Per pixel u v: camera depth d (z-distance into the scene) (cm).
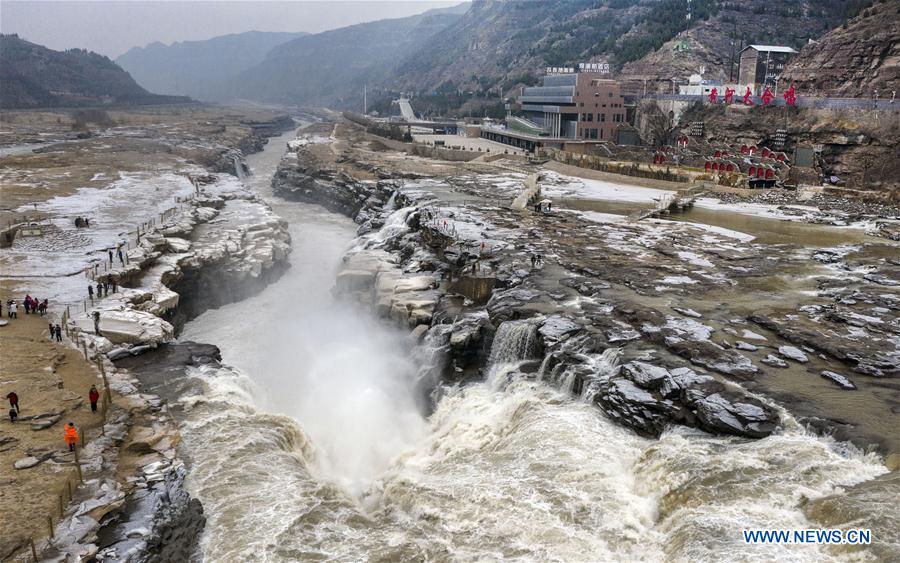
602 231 8219
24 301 5359
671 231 8388
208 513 3256
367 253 8050
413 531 3189
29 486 3072
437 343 5438
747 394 3728
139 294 5969
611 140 18262
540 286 5791
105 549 2781
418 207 9525
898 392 3781
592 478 3344
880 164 11412
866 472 3072
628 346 4466
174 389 4500
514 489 3347
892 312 5097
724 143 14875
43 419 3650
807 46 15975
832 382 3922
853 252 7294
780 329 4734
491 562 2877
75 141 19975
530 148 18112
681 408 3678
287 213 13162
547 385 4416
